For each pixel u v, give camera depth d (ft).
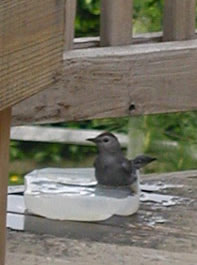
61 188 15.72
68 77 16.12
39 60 9.27
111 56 16.44
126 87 16.79
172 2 17.17
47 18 9.29
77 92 16.34
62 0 9.51
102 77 16.48
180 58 17.17
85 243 14.37
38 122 16.19
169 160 26.35
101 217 15.16
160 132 26.40
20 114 15.94
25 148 33.19
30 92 9.21
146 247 14.32
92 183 15.99
